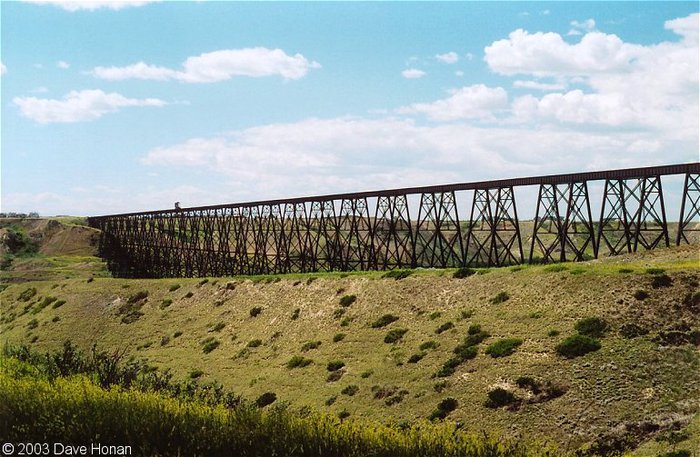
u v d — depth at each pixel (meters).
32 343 90.12
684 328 42.66
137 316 90.06
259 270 103.62
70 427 22.48
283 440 22.75
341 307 68.62
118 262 168.88
